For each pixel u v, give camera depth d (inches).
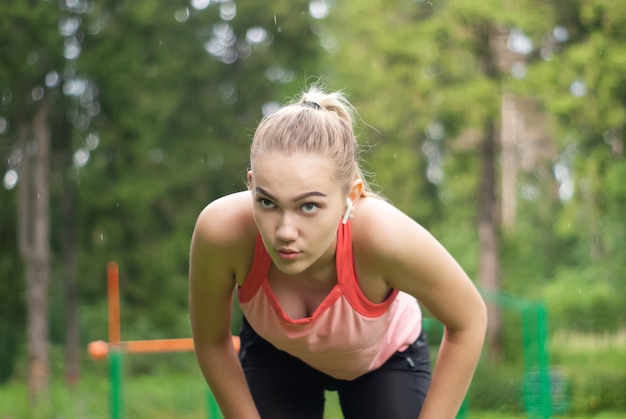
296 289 130.6
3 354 1008.9
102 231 896.9
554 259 1355.8
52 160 876.6
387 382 147.4
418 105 863.1
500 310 892.6
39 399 774.5
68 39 831.1
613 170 839.7
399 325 146.6
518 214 1391.5
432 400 132.7
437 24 853.2
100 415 739.4
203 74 952.3
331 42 1020.5
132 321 930.1
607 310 991.0
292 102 135.5
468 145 944.3
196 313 134.6
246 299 131.4
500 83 856.9
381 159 924.6
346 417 152.1
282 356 147.7
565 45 860.6
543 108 927.0
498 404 758.5
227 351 139.6
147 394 819.4
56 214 947.3
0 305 896.9
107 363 1041.5
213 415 390.9
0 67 780.6
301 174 111.8
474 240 1314.0
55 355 1061.1
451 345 132.1
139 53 846.5
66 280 910.4
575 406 729.6
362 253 125.3
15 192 868.6
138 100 868.0
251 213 125.3
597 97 823.7
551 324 1010.7
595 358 890.1
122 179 882.1
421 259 124.3
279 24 954.1
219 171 964.6
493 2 823.1
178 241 932.6
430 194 1089.4
